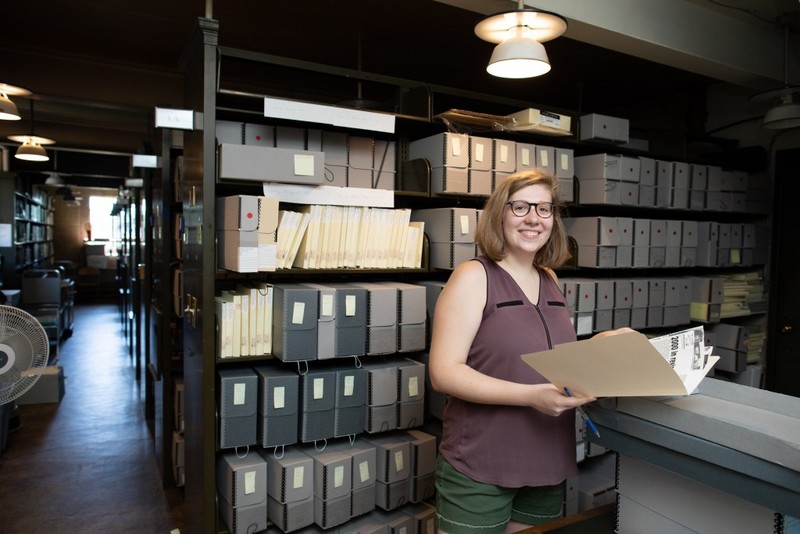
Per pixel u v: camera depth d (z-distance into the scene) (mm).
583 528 1127
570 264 3002
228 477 2086
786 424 815
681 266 3312
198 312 2102
